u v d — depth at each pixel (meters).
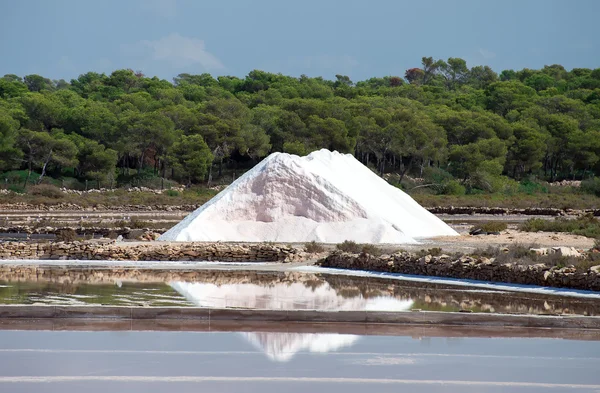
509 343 28.03
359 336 28.94
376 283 46.28
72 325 30.38
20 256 58.31
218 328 30.11
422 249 56.44
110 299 38.06
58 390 20.75
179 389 20.98
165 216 113.88
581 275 42.47
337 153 81.19
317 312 31.70
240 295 40.28
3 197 146.50
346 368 23.70
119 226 85.44
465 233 83.94
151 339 27.75
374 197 75.88
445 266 48.78
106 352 25.44
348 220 68.44
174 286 43.69
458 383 22.06
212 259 58.62
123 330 29.47
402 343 27.72
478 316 31.59
